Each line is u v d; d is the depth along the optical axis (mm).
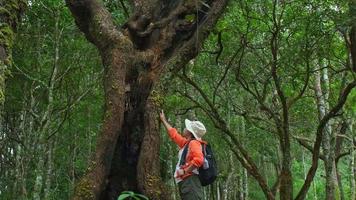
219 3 6867
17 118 15953
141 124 5879
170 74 6227
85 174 5457
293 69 11109
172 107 12508
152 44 6367
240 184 22625
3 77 4043
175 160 17922
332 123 13883
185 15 6594
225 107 13836
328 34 9727
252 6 10719
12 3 4336
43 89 14789
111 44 6055
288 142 10305
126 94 5926
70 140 18672
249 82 12406
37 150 14797
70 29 12914
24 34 12680
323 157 13125
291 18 9828
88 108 17094
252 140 19516
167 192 5637
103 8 6438
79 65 14016
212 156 6516
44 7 12211
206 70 13039
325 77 13930
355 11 8617
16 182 14594
